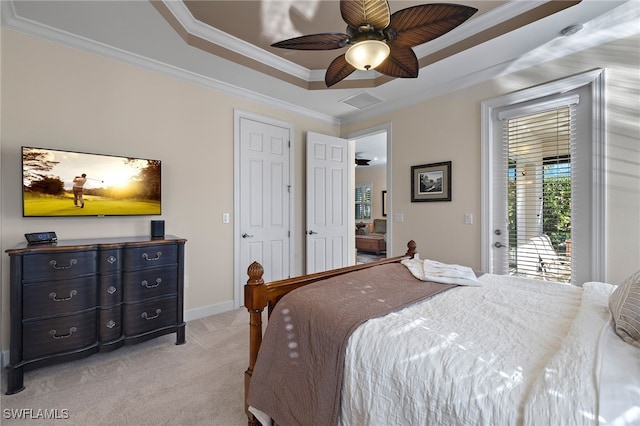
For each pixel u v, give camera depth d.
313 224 4.09
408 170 3.62
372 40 1.75
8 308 2.15
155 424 1.60
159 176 2.82
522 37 2.36
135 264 2.32
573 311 1.38
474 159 3.03
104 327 2.18
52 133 2.32
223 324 2.99
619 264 2.21
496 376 0.89
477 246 3.01
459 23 1.69
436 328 1.19
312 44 1.90
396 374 1.01
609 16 2.13
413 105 3.59
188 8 2.29
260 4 2.24
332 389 1.15
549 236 2.59
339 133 4.59
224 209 3.36
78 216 2.42
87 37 2.40
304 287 1.63
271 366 1.40
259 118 3.65
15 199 2.18
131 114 2.71
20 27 2.18
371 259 6.95
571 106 2.46
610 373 0.81
